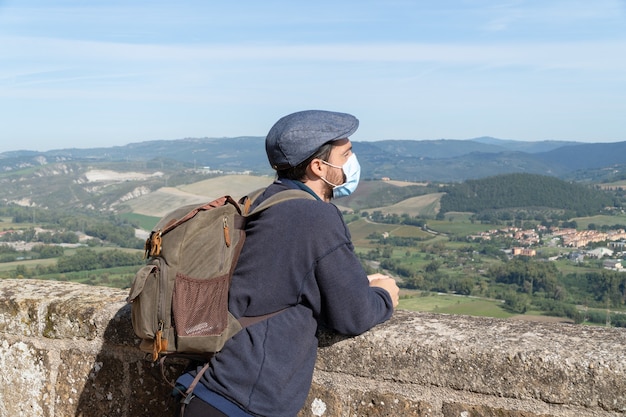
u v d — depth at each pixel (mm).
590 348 1895
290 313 1925
